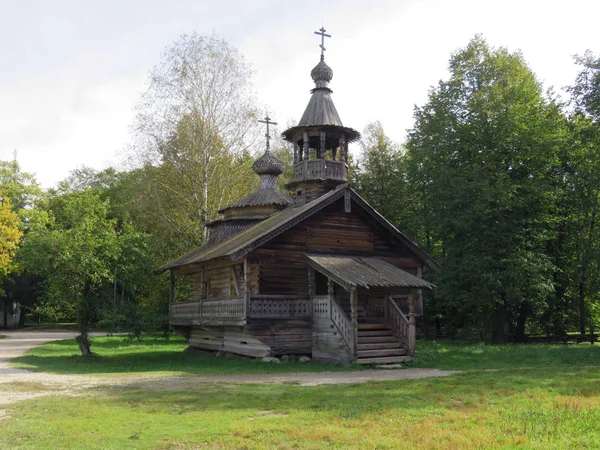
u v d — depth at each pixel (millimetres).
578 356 23047
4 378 17781
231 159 40875
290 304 23719
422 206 44469
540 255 33188
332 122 29969
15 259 49031
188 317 29562
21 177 61531
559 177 36438
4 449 8586
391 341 23062
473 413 10844
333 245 25359
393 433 9266
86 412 11414
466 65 37000
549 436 8898
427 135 38156
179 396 13383
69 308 25625
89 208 26312
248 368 20969
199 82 38469
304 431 9391
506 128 33188
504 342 34781
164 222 41250
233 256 22484
